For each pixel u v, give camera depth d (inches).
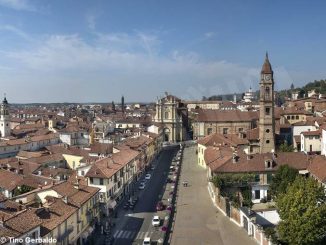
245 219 3481.8
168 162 7052.2
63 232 2920.8
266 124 5851.4
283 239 2844.5
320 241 2785.4
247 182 4148.6
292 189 2962.6
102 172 4168.3
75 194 3457.2
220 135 6476.4
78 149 6525.6
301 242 2753.4
